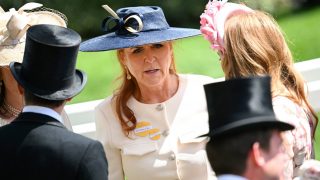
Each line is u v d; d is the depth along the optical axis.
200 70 19.97
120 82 9.15
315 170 6.93
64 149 7.11
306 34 22.31
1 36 8.77
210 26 8.28
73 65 7.40
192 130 8.93
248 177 6.13
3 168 7.12
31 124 7.24
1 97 8.83
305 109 7.93
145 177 8.95
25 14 9.08
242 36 7.85
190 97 9.08
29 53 7.28
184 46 21.86
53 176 7.03
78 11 26.83
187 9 27.73
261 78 6.30
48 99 7.23
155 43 8.72
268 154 6.13
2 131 7.27
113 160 9.12
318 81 11.01
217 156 6.22
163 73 8.84
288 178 7.41
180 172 8.90
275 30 7.93
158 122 8.99
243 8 8.41
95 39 9.21
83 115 10.64
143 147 8.92
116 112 9.05
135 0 27.39
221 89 6.28
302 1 26.12
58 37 7.28
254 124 6.11
